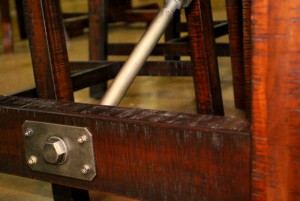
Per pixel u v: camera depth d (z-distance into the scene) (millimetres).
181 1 679
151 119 503
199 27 986
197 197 488
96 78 1196
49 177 587
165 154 496
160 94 1664
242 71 1347
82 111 547
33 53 739
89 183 556
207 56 1007
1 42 3307
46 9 712
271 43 416
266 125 433
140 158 512
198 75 1028
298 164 426
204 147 472
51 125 559
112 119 518
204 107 1043
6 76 2059
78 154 550
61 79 745
